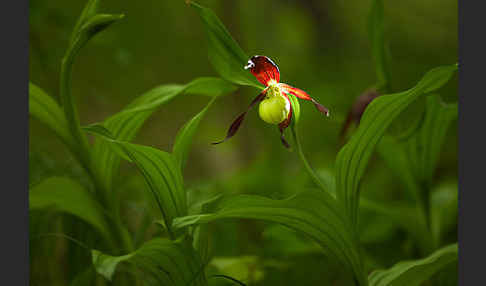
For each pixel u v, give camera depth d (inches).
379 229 66.7
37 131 70.5
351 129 65.7
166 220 56.6
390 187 85.1
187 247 56.1
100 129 55.4
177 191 56.3
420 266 56.6
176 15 108.0
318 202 54.9
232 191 73.4
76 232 61.3
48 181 58.0
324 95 95.4
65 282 62.0
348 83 114.0
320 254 65.4
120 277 61.5
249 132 104.8
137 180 65.5
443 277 62.5
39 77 77.9
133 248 60.2
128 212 64.2
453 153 100.0
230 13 102.7
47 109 58.2
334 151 98.3
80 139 58.4
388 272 57.6
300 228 55.7
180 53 108.2
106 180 59.3
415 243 64.5
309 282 65.4
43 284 61.6
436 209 68.1
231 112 114.2
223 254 67.0
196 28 110.8
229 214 54.8
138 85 100.0
